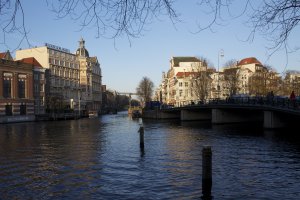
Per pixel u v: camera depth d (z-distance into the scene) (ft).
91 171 63.62
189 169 63.87
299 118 144.15
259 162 70.03
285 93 289.94
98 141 114.42
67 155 83.41
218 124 190.70
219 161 71.56
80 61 444.96
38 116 290.15
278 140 106.83
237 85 293.64
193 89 313.73
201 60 293.23
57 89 378.94
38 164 71.72
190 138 118.62
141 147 95.25
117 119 313.12
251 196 46.09
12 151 91.81
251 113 202.18
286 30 22.59
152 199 45.52
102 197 46.96
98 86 515.09
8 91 265.13
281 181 53.88
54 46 382.83
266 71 277.23
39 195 48.67
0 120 250.98
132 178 57.36
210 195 46.75
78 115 340.18
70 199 46.57
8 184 55.01
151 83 443.73
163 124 208.23
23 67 280.51
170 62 481.87
